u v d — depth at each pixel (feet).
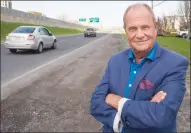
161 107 4.64
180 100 4.86
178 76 4.94
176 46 61.31
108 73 5.76
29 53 51.03
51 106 17.48
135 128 4.96
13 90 21.74
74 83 24.58
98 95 5.58
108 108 5.20
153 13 5.32
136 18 5.15
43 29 56.65
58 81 25.45
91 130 13.83
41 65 36.22
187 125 14.78
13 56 45.85
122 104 4.92
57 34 116.88
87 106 17.51
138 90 5.07
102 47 68.33
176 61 5.03
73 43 81.56
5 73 29.91
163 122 4.60
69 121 14.94
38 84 24.06
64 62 39.32
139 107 4.74
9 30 121.19
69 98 19.38
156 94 4.92
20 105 17.57
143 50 5.15
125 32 5.50
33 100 18.80
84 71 31.37
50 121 14.92
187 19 96.17
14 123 14.55
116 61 5.69
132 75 5.26
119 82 5.41
